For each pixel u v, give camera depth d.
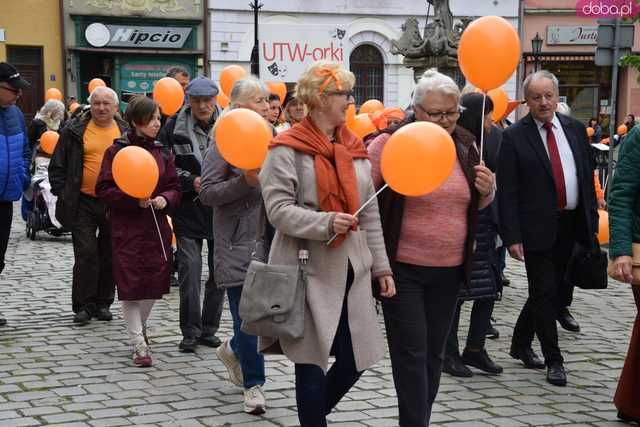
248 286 4.48
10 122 8.55
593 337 8.48
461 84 17.58
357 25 34.16
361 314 4.51
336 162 4.46
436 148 4.21
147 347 7.03
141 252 7.00
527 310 7.15
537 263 6.77
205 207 7.45
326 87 4.41
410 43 17.45
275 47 13.88
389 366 7.03
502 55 4.96
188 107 7.64
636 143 5.51
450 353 6.93
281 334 4.40
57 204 8.58
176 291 10.31
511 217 6.68
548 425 5.69
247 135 5.14
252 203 6.03
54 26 31.58
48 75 31.69
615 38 14.34
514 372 7.06
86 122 8.64
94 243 8.59
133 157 6.79
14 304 9.45
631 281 5.53
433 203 4.79
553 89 6.64
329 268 4.45
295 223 4.32
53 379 6.55
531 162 6.65
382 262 4.65
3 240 8.64
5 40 31.11
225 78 10.30
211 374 6.77
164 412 5.79
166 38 32.25
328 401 4.77
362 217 4.65
